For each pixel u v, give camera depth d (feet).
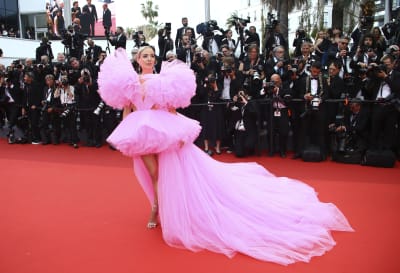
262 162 20.51
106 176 17.78
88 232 11.07
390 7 39.52
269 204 10.84
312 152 20.18
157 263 9.06
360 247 9.62
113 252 9.71
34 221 12.05
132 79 10.50
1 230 11.32
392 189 14.71
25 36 71.77
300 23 46.57
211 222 10.00
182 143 10.49
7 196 14.87
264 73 22.90
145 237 10.66
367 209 12.46
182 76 10.76
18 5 69.77
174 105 10.80
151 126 9.98
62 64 29.07
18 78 29.25
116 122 25.90
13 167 20.24
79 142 28.17
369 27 25.75
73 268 8.86
